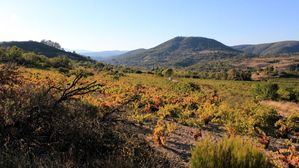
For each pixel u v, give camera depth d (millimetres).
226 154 6020
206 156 6039
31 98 7371
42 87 7984
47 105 7465
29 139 6824
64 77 32375
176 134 13516
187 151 10969
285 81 118688
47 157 6297
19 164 5668
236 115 19016
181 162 9188
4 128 6738
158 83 48438
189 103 22469
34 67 54188
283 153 12797
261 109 21188
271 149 13414
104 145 7277
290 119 19562
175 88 39031
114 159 6840
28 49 169250
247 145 6148
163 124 14664
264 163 6000
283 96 36375
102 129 7672
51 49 183500
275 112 20922
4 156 5922
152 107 19422
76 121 7434
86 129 7273
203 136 14070
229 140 6191
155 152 8758
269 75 140000
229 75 104938
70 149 6535
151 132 12742
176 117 17906
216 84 65875
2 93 7539
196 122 16453
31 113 7102
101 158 6957
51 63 64812
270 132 16766
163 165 7723
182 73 101688
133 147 7582
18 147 6367
